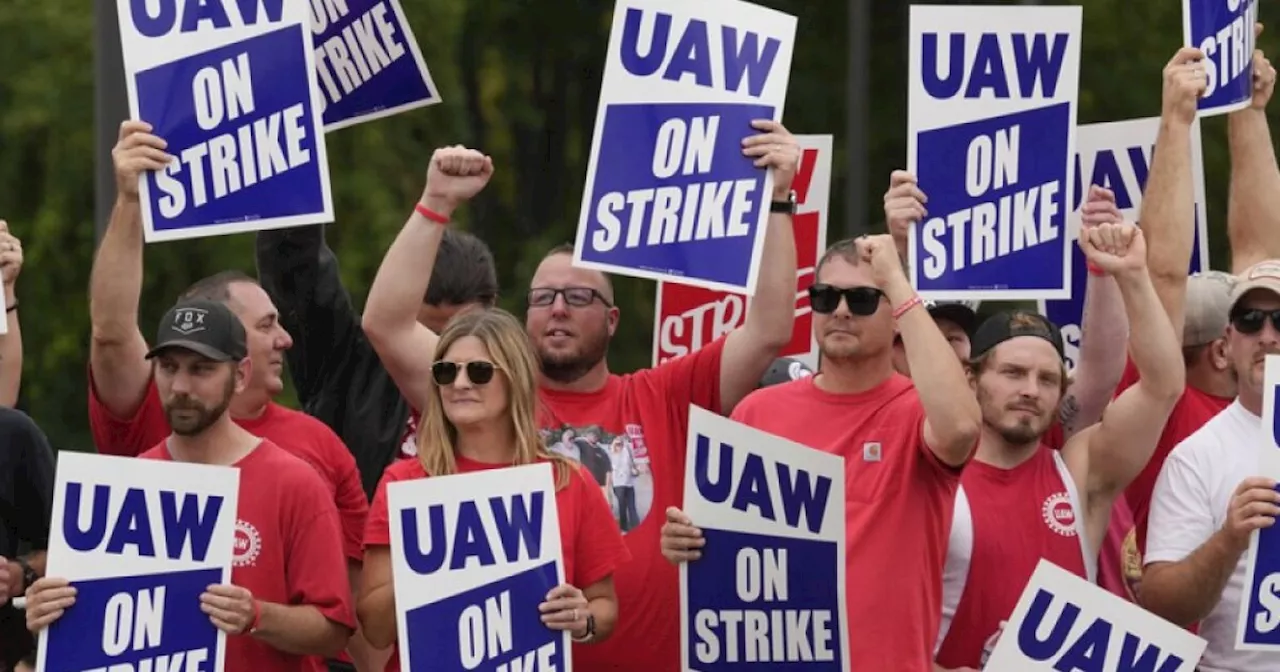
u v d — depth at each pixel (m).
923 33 27.97
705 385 27.67
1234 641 27.05
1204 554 26.19
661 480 27.33
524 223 77.38
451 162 27.66
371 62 30.08
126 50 26.31
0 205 62.72
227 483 24.20
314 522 24.94
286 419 28.30
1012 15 27.88
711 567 25.17
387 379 30.97
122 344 26.59
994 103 27.97
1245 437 26.97
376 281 27.89
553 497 24.58
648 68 26.55
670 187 26.48
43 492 26.47
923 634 25.66
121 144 26.25
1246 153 32.84
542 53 77.69
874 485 25.95
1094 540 26.84
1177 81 29.02
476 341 25.02
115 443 27.16
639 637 26.88
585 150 78.56
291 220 26.41
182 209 26.28
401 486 24.11
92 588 23.95
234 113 26.41
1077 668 25.12
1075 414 28.61
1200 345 28.89
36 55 62.47
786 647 25.17
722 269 26.42
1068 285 27.92
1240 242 32.97
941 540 25.86
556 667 24.45
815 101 75.44
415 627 24.05
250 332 27.81
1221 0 30.23
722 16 26.59
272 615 24.22
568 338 27.36
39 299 62.03
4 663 26.70
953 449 25.19
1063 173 27.94
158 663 24.02
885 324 26.36
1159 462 28.75
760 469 25.16
